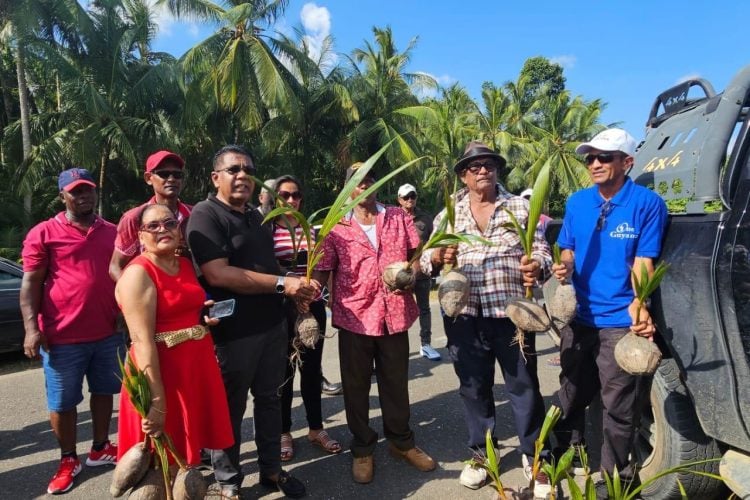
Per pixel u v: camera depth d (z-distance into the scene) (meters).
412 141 18.56
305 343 2.82
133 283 2.28
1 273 6.43
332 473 3.33
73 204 3.24
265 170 18.11
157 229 2.33
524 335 2.84
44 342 3.23
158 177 3.06
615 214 2.67
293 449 3.66
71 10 15.38
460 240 2.49
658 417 2.67
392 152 17.66
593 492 1.82
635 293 2.58
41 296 3.24
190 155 18.48
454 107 26.89
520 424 3.03
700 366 2.35
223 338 2.76
